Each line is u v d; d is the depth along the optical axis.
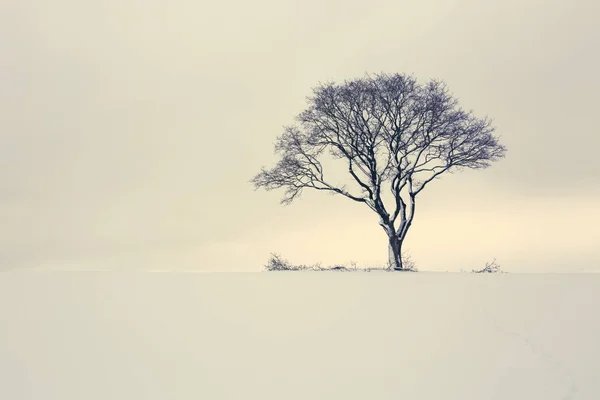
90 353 5.81
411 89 26.47
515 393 4.64
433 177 26.59
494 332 6.64
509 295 9.70
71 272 15.41
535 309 8.12
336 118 26.91
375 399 4.52
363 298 9.66
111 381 4.95
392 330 6.84
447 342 6.22
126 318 7.62
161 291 10.67
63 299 9.42
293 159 27.31
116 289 11.01
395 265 24.89
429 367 5.32
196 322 7.38
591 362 5.40
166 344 6.18
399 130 26.52
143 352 5.86
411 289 10.91
